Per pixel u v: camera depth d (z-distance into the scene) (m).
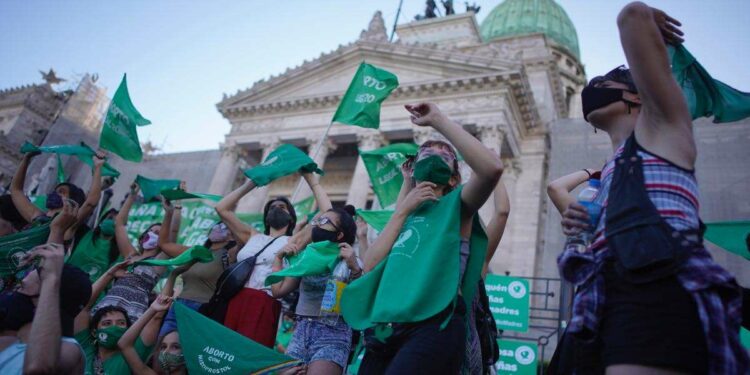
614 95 3.60
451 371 3.85
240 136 40.56
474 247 4.32
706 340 2.51
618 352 2.68
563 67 56.22
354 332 7.06
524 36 46.72
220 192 38.66
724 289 2.64
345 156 42.81
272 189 41.84
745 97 4.38
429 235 4.16
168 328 7.21
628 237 2.82
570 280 3.22
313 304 6.68
